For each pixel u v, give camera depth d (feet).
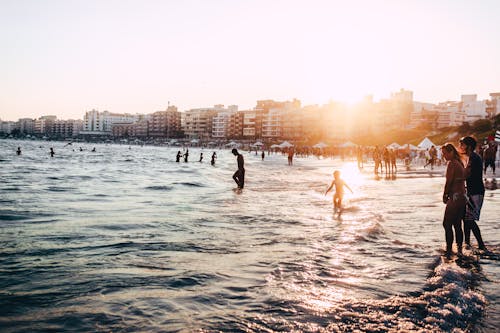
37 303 13.82
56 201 41.57
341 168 144.05
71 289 15.23
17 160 158.10
